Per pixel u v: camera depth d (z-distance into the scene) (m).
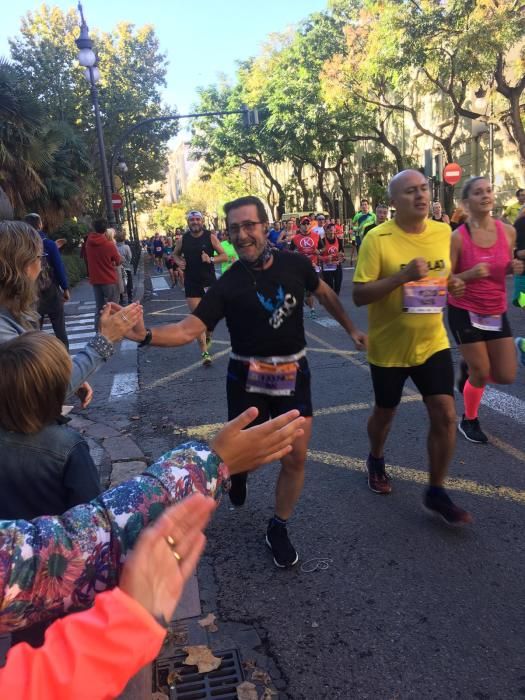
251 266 2.87
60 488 1.67
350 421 5.17
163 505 1.08
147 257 51.09
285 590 2.89
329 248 12.06
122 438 5.00
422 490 3.83
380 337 3.36
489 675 2.30
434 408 3.24
